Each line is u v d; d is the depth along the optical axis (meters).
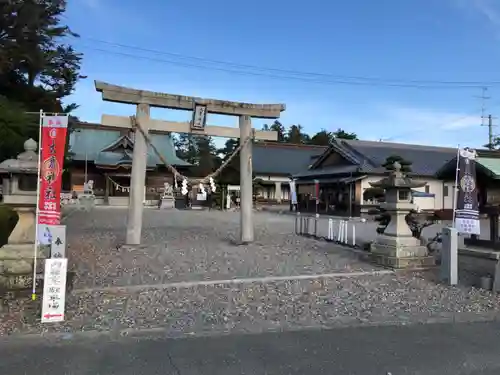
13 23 10.51
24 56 11.09
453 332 5.27
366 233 17.02
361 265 9.66
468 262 9.25
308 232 16.70
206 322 5.49
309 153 47.88
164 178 37.94
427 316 5.92
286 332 5.19
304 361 4.30
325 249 12.19
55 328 5.14
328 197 30.19
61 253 6.88
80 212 26.19
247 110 12.80
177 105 12.02
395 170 9.75
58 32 11.72
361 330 5.30
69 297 6.52
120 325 5.30
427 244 10.47
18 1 10.34
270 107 13.02
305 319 5.70
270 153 46.31
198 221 21.69
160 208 33.84
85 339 4.82
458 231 8.48
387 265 9.30
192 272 8.62
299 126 72.81
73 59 13.34
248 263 9.74
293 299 6.69
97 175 37.06
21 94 12.19
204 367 4.12
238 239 14.12
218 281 7.76
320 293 7.11
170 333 5.06
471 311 6.19
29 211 6.83
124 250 11.27
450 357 4.46
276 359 4.35
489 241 9.91
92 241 12.92
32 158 7.00
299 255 11.02
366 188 27.83
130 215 11.66
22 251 6.52
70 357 4.31
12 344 4.64
